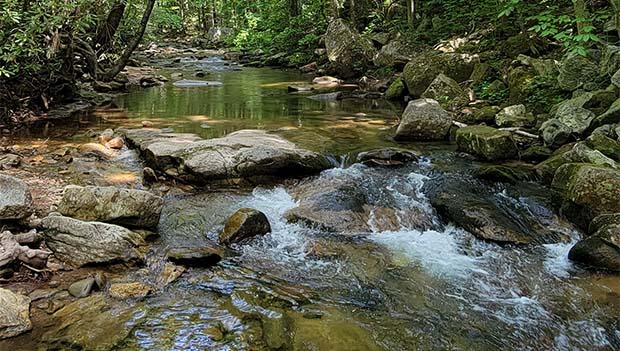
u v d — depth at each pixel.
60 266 3.98
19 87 8.95
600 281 4.10
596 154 5.54
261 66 19.59
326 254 4.52
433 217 5.32
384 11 18.62
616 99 6.75
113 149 7.09
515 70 9.17
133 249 4.14
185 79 14.96
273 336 3.26
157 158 6.04
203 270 4.12
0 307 3.17
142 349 3.08
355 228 5.02
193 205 5.39
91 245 4.06
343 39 15.37
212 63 20.70
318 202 5.35
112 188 4.61
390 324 3.50
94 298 3.59
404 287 4.03
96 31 11.80
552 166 5.89
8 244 3.84
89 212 4.49
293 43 20.23
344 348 3.17
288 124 8.59
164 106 10.29
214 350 3.10
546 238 4.84
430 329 3.47
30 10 7.98
